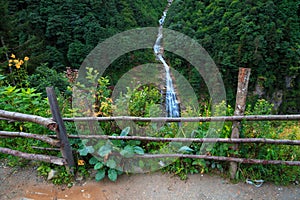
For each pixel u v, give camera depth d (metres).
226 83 16.88
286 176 2.24
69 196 2.08
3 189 2.15
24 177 2.30
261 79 16.94
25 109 2.74
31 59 10.05
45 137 2.18
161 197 2.08
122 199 2.06
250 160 2.14
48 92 1.92
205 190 2.15
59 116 2.02
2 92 2.77
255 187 2.17
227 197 2.07
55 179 2.25
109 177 2.20
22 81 4.47
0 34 10.09
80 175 2.30
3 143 2.61
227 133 2.29
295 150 2.39
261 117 2.04
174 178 2.30
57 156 2.44
